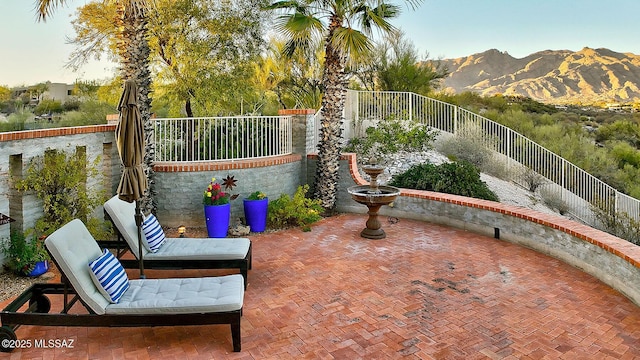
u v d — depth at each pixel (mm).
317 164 9359
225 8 11398
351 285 5367
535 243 6789
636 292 4820
